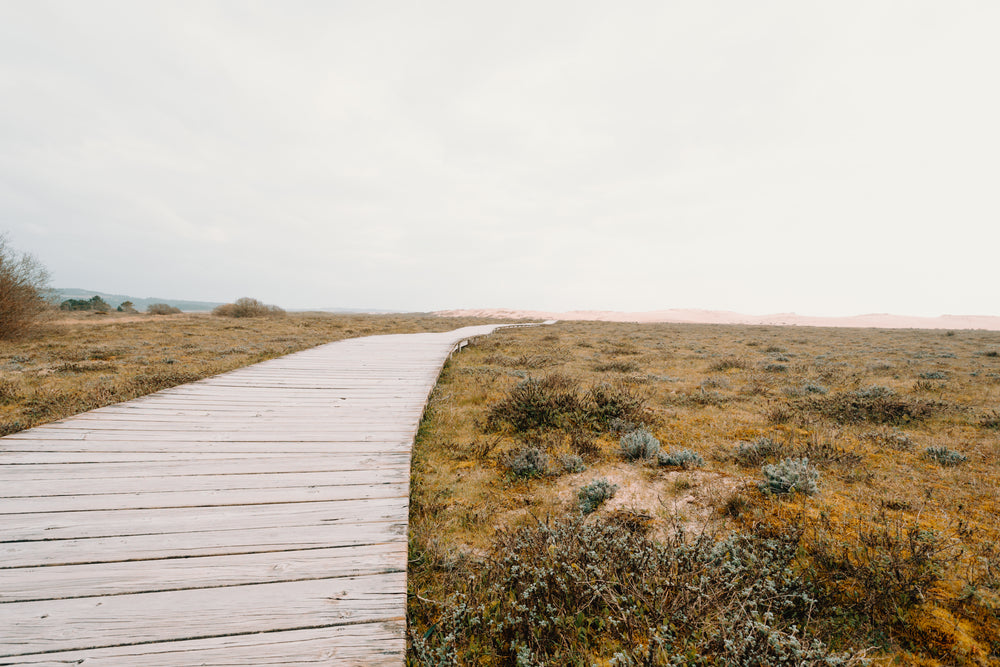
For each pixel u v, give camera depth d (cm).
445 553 310
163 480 364
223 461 409
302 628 213
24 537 276
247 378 820
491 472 473
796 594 229
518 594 251
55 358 1233
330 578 248
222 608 223
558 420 634
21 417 630
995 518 340
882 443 535
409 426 531
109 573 246
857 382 965
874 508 358
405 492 354
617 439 588
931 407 671
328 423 539
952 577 260
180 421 529
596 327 3488
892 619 230
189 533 287
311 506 328
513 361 1299
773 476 411
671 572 243
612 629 224
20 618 212
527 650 208
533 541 284
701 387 907
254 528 295
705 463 485
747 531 326
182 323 2816
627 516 355
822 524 321
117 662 193
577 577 241
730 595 219
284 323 3077
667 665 184
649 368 1226
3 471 372
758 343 2077
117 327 2361
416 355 1204
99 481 359
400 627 216
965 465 460
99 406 645
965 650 212
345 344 1510
